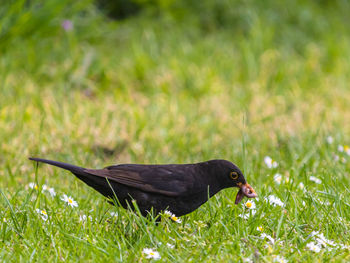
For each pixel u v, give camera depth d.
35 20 14.22
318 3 20.05
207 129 12.23
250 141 11.31
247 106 13.77
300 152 10.53
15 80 13.62
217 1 18.36
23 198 8.15
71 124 11.82
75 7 15.15
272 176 9.04
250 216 7.11
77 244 6.33
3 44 13.87
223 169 7.20
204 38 17.55
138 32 16.88
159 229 6.62
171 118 12.66
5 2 13.92
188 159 10.73
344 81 15.83
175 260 6.04
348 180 8.91
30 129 11.39
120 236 6.80
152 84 14.62
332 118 13.19
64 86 13.77
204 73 15.12
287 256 6.21
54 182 9.18
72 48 14.81
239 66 16.09
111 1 17.61
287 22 18.53
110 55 15.65
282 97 14.49
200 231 6.86
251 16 18.00
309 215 7.29
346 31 18.77
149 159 10.60
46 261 5.97
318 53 17.22
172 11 17.86
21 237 6.63
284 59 16.73
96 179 7.00
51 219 7.00
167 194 7.00
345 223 7.08
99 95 13.77
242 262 6.00
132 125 12.17
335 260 6.04
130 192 7.02
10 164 9.98
